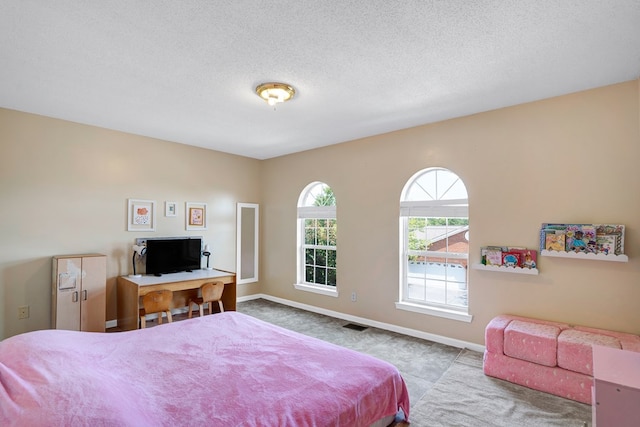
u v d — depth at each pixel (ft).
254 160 19.44
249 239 19.02
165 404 4.82
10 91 9.82
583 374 7.98
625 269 8.82
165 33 6.77
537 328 9.12
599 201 9.21
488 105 10.72
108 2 5.77
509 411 7.61
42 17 6.22
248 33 6.76
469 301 11.48
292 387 5.52
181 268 15.34
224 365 6.24
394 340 12.35
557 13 6.02
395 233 13.51
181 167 16.06
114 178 13.89
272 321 14.79
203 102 10.61
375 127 13.19
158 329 8.23
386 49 7.35
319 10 5.99
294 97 10.11
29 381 4.50
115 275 13.92
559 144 9.86
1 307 11.24
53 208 12.34
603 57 7.63
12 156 11.48
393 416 7.11
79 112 11.68
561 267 9.73
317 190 17.80
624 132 8.89
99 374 5.13
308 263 17.62
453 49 7.33
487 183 11.17
